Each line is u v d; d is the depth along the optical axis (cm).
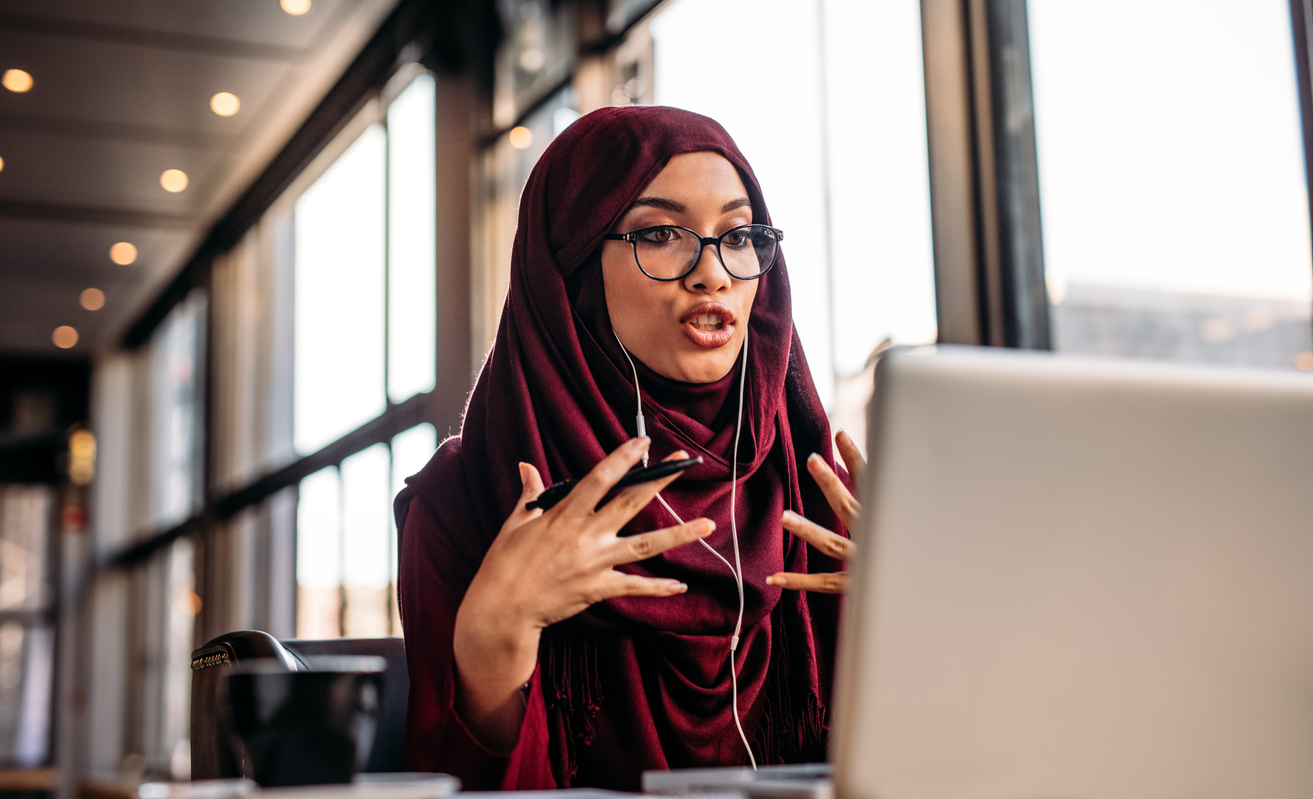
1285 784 65
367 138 609
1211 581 64
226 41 571
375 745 129
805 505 133
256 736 70
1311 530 66
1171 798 64
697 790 78
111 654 1131
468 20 499
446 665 106
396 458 536
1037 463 62
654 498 119
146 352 1115
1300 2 206
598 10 436
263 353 766
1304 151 204
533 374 127
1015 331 272
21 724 1189
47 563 1205
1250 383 65
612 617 116
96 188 753
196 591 827
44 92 616
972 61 282
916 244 286
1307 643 66
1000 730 61
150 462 1089
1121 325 244
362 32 568
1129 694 63
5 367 1162
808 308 320
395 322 553
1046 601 62
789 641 124
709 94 375
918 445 60
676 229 125
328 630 611
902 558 60
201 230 836
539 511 104
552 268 129
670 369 125
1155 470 63
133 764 1068
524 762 101
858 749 60
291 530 696
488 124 495
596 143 130
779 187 337
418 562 121
